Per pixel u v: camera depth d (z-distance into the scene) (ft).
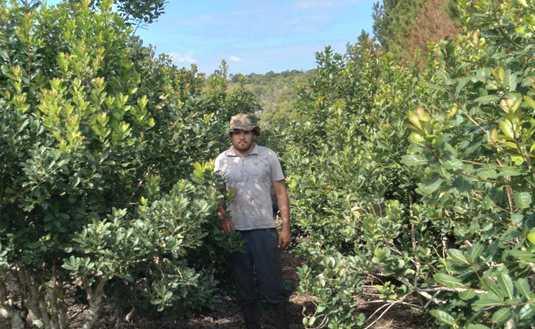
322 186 17.24
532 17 10.73
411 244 15.70
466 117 9.94
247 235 15.40
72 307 18.48
